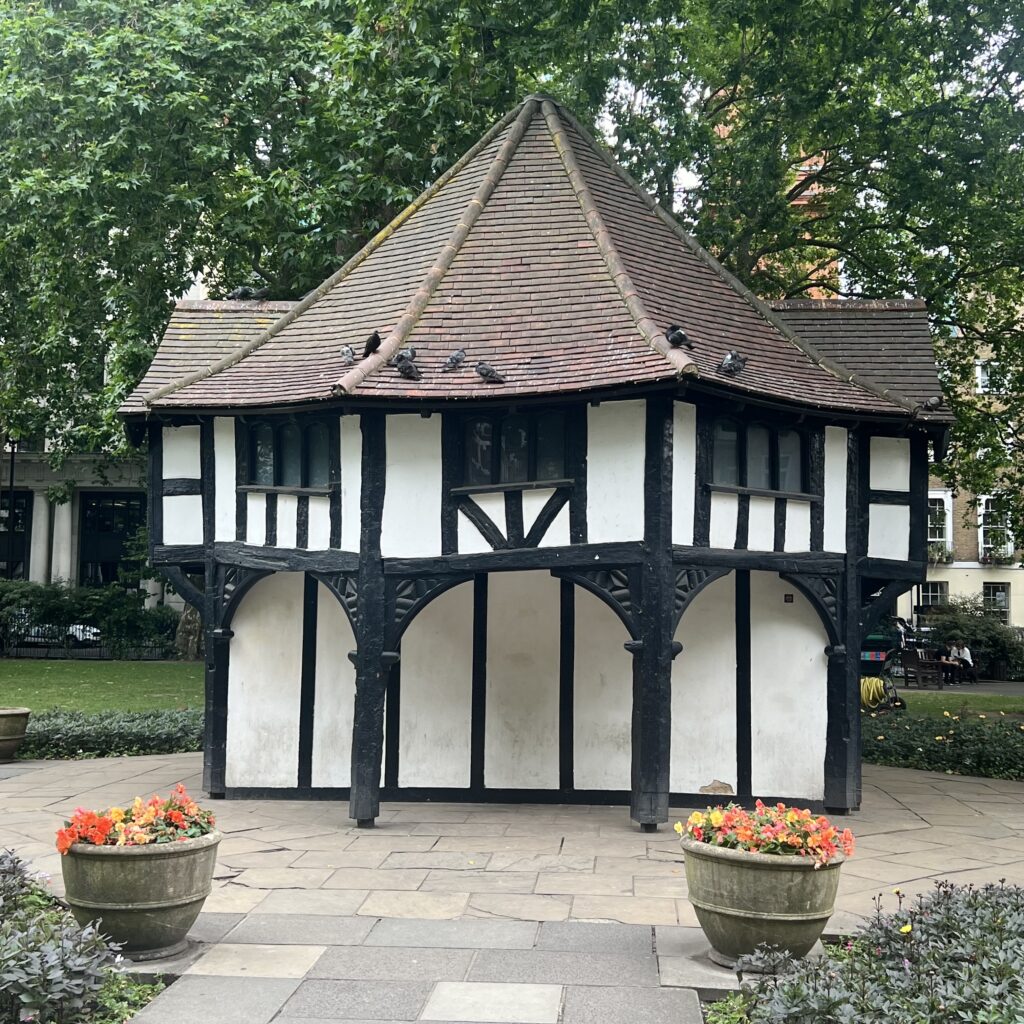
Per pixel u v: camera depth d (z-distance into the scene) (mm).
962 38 17047
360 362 10422
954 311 20781
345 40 14875
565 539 10188
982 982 5109
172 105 15172
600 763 11508
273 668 11844
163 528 11820
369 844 9562
